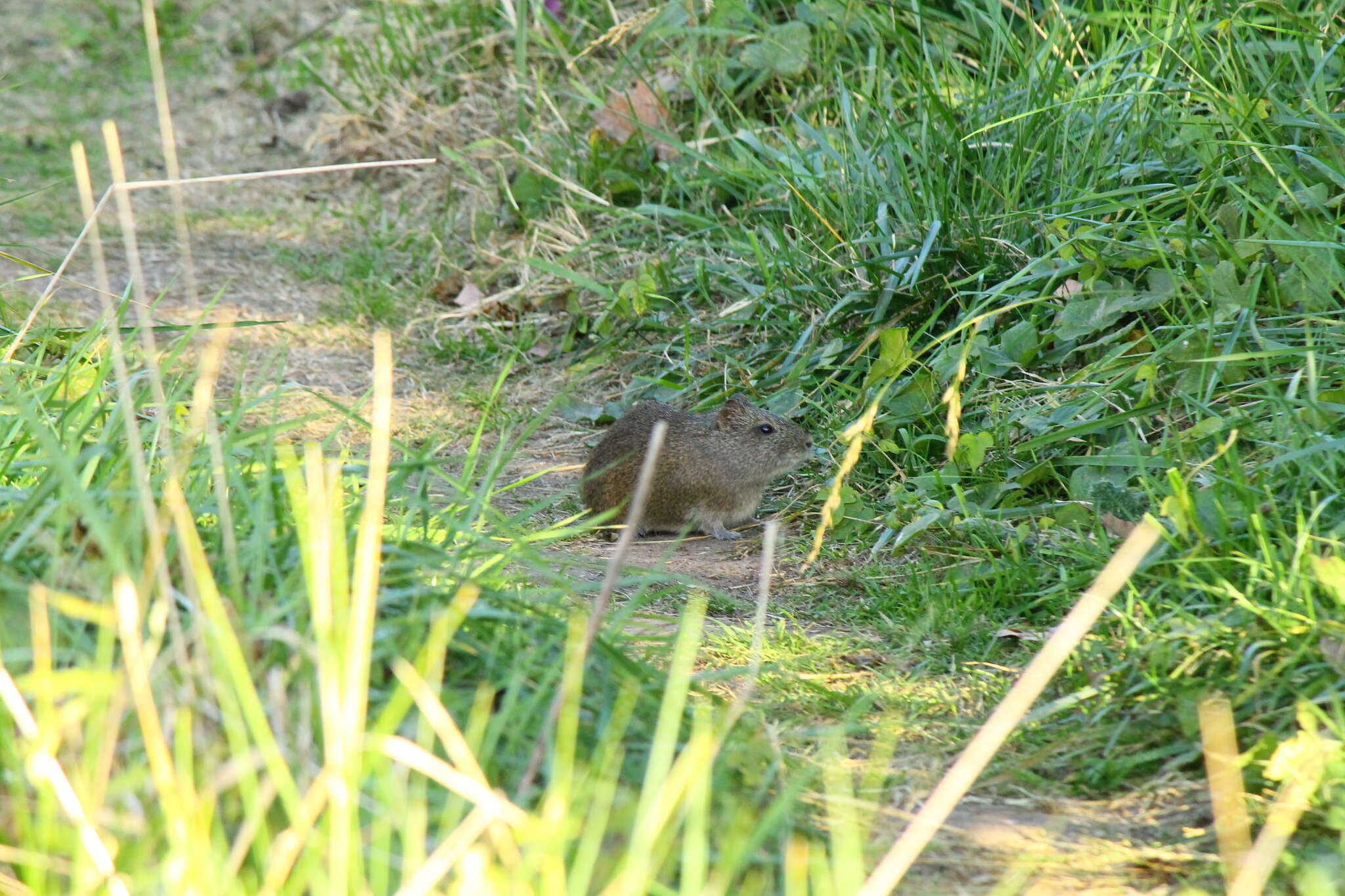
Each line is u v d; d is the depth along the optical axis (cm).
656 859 517
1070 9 1438
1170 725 700
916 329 1286
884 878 515
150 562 601
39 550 654
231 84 2489
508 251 1764
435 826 555
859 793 664
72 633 600
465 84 2112
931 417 1148
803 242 1388
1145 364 999
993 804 661
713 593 974
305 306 1681
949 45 1602
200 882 477
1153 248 1108
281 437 1241
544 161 1831
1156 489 910
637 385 1423
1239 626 735
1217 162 1153
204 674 540
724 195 1642
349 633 560
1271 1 1232
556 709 553
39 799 516
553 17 2020
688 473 1142
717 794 594
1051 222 1167
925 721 748
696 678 702
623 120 1797
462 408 1418
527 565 983
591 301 1608
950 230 1284
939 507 1020
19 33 2756
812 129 1459
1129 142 1263
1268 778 625
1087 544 921
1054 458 1055
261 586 624
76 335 1190
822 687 779
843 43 1720
